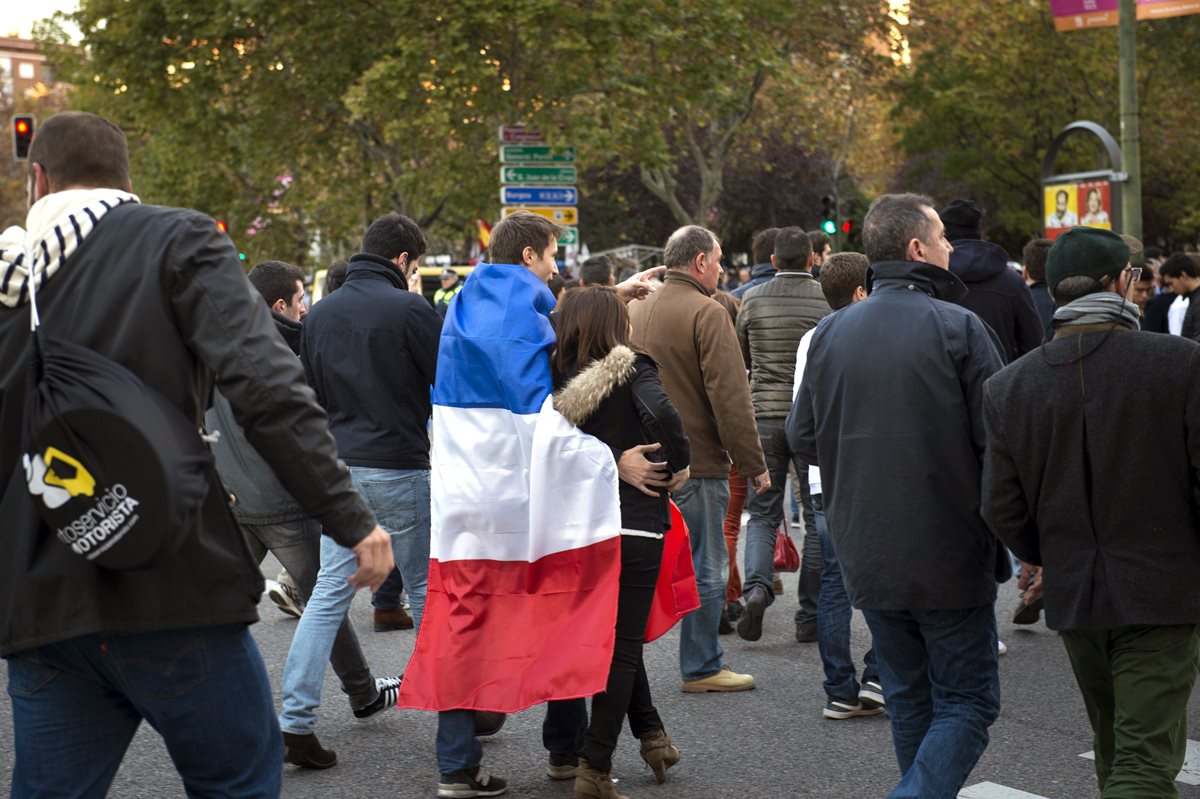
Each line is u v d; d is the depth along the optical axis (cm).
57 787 310
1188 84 3834
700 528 693
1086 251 420
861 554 445
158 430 289
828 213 3244
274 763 324
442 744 536
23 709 311
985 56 3934
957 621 443
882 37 3950
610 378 513
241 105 3072
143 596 298
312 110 3008
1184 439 402
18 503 302
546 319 536
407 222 655
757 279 934
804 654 791
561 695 504
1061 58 3891
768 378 833
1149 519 404
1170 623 402
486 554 525
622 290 576
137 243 308
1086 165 4038
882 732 634
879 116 4950
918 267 457
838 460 455
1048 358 417
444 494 531
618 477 522
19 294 305
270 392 302
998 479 421
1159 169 4394
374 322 625
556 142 2561
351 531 310
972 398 438
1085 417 407
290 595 873
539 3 2530
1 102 7481
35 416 291
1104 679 438
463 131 2773
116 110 3170
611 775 533
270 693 324
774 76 2861
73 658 305
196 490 293
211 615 304
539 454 516
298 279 734
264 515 610
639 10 2622
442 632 531
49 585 296
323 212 3809
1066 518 412
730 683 706
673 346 676
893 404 443
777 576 952
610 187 5153
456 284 2052
